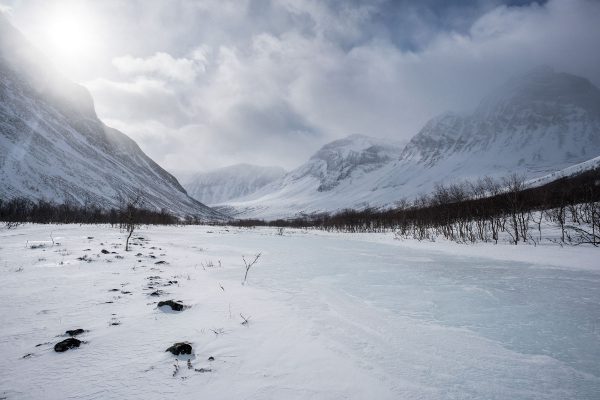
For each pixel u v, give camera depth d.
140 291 8.52
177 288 9.08
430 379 4.68
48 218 52.38
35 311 6.71
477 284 11.09
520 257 17.42
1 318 6.26
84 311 6.81
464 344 6.00
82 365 4.61
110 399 3.84
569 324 7.12
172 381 4.27
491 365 5.20
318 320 7.03
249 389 4.17
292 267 14.35
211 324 6.38
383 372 4.82
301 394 4.11
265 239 31.92
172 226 54.34
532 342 6.15
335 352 5.44
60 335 5.58
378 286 10.72
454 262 16.33
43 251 14.34
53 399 3.80
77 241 19.00
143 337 5.63
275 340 5.79
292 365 4.89
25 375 4.30
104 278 9.80
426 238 30.22
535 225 26.16
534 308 8.28
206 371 4.58
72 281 9.25
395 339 6.15
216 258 16.27
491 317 7.57
